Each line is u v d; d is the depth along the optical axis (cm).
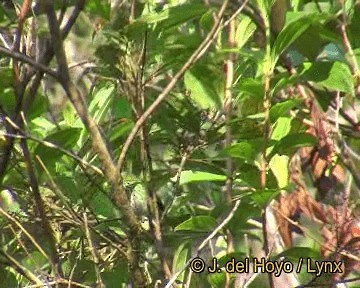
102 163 472
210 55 543
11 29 546
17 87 522
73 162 568
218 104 545
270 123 517
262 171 523
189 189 604
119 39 515
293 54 598
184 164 560
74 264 560
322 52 595
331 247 555
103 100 570
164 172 563
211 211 547
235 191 577
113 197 489
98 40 518
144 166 538
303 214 562
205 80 545
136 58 521
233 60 543
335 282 540
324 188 570
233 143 540
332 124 580
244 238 589
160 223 539
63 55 453
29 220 556
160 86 562
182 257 572
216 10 529
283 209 561
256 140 513
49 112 597
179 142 544
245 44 579
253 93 512
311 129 575
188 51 541
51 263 525
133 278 520
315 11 551
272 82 527
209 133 544
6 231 573
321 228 561
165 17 515
